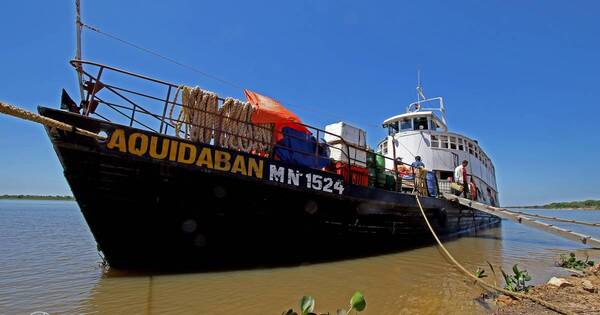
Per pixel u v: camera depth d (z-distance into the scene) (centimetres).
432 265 878
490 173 2541
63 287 598
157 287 600
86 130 606
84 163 607
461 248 1205
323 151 940
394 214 1077
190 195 689
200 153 694
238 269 752
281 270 761
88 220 638
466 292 626
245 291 592
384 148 1967
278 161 788
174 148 671
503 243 1378
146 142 650
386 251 1055
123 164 634
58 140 586
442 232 1395
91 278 663
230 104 747
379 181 1084
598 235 1817
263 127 792
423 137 1744
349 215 927
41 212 4191
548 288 628
